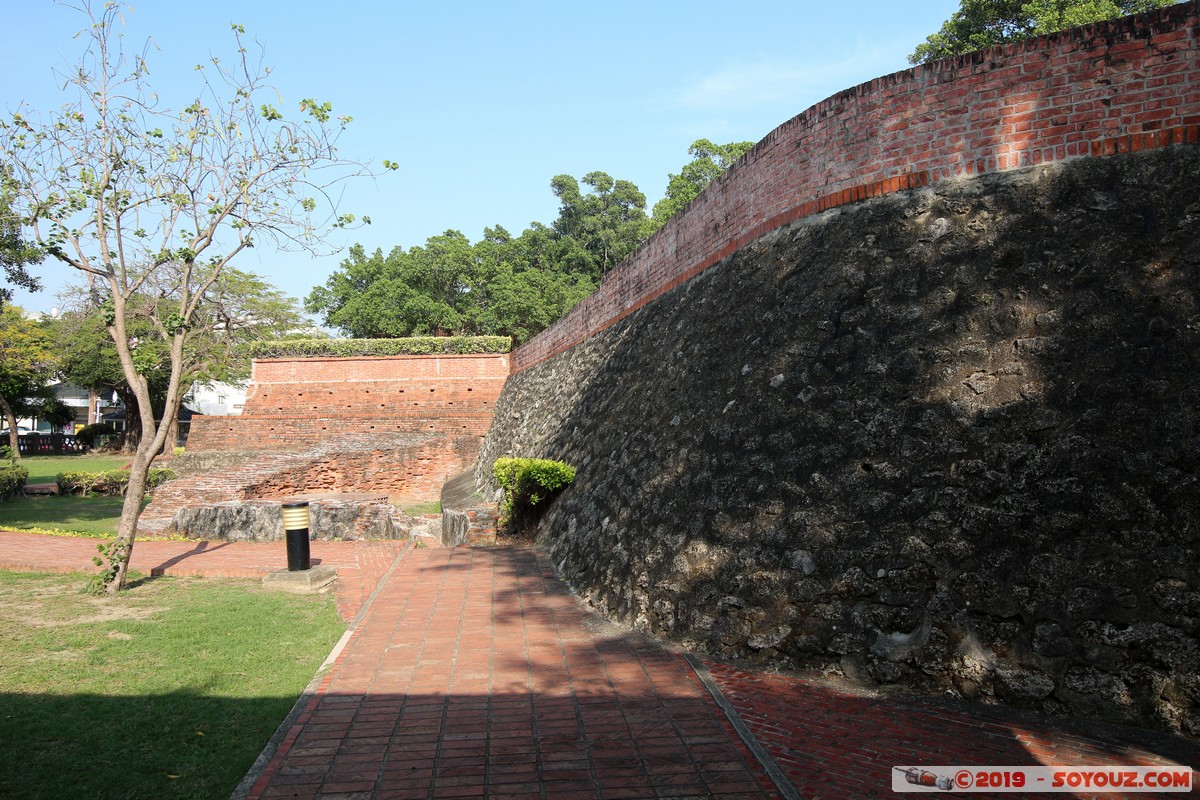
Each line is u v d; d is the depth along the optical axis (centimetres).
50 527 1808
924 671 625
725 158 4228
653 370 1256
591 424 1476
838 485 736
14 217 1085
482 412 3269
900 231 866
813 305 887
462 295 4738
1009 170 824
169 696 658
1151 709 549
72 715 612
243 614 942
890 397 758
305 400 3444
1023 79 822
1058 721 567
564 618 896
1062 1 2386
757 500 782
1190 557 568
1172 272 676
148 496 2503
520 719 604
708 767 517
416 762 532
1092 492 618
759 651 700
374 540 1581
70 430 6950
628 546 929
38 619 916
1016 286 746
